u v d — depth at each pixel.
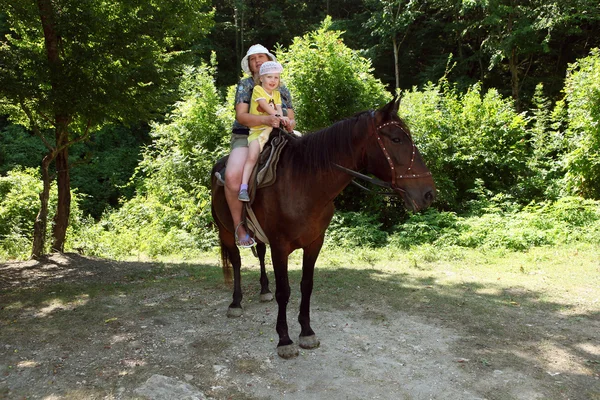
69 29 6.49
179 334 3.86
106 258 8.02
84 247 8.84
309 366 3.30
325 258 7.48
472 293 5.11
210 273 6.39
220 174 3.89
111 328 3.98
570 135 10.39
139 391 2.84
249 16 23.12
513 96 16.72
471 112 11.04
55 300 4.88
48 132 16.73
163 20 7.16
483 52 17.53
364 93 10.22
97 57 6.40
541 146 11.36
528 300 4.83
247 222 3.59
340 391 2.97
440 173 10.27
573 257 6.66
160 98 7.50
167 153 12.95
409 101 11.10
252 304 4.75
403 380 3.10
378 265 6.85
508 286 5.40
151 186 12.51
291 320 4.22
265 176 3.29
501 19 16.08
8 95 6.49
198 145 12.17
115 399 2.80
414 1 17.92
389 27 18.89
